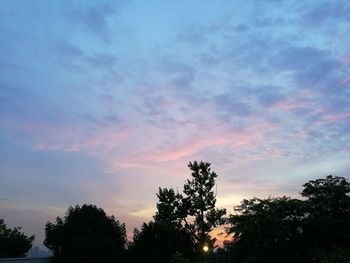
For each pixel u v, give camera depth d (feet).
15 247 214.28
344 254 104.06
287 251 119.34
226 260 125.08
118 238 211.00
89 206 210.18
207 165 198.70
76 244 189.98
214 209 194.70
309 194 133.80
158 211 192.13
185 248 180.65
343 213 129.70
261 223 119.96
